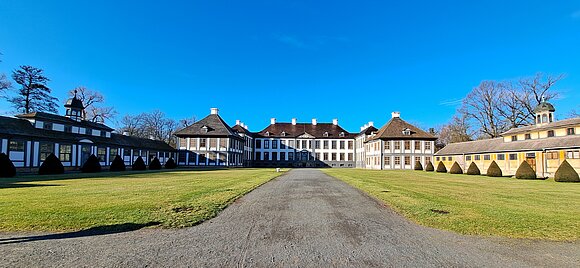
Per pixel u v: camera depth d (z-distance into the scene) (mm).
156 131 72312
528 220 7543
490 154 36156
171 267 4426
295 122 73375
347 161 69312
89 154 34688
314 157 69000
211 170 35719
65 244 5441
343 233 6410
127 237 5922
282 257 4902
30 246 5309
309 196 11703
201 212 8125
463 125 59406
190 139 49281
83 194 11117
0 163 21688
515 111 47250
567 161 25578
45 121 30672
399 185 16469
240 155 57188
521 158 31797
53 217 7203
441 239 6039
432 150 51156
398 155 50812
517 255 5137
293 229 6691
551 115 33688
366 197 11516
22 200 9555
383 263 4699
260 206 9430
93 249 5195
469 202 10305
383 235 6289
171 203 9242
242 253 5078
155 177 21344
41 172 25188
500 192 13883
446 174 33938
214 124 51125
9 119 28297
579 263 4781
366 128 63469
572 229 6734
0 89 39188
